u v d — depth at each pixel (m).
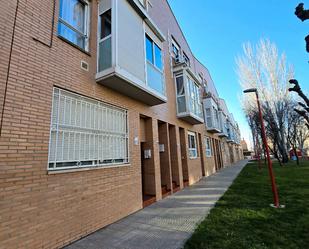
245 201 6.43
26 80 3.66
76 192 4.21
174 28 12.56
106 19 5.89
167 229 4.44
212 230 4.18
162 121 9.01
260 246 3.45
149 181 7.62
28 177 3.41
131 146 6.34
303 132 29.75
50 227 3.60
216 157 19.38
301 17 1.44
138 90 6.16
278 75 20.25
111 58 5.29
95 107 5.28
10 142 3.26
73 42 5.08
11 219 3.08
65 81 4.45
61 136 4.23
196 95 12.62
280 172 13.98
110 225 4.86
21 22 3.75
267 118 19.70
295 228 4.14
